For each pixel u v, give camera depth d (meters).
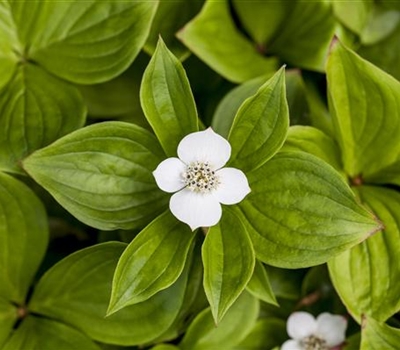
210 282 0.30
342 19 0.38
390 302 0.33
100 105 0.38
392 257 0.34
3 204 0.34
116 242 0.32
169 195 0.32
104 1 0.35
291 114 0.37
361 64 0.33
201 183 0.31
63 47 0.36
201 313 0.35
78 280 0.34
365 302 0.34
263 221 0.31
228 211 0.31
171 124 0.31
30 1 0.35
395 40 0.39
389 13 0.39
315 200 0.31
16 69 0.36
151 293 0.30
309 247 0.31
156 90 0.31
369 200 0.35
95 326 0.34
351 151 0.35
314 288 0.37
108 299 0.34
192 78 0.39
